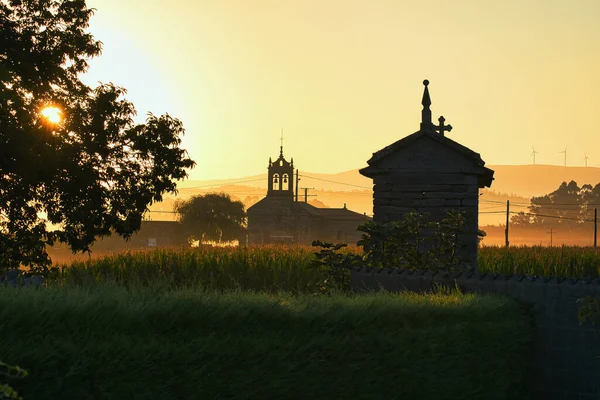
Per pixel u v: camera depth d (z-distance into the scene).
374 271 30.98
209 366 14.84
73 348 12.98
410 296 23.84
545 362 27.33
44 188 53.91
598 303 24.81
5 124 49.97
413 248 39.41
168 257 61.44
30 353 12.43
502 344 23.27
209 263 58.03
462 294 26.36
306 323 17.16
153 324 14.88
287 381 16.08
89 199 54.75
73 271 55.12
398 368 18.69
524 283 27.86
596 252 76.00
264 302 17.23
